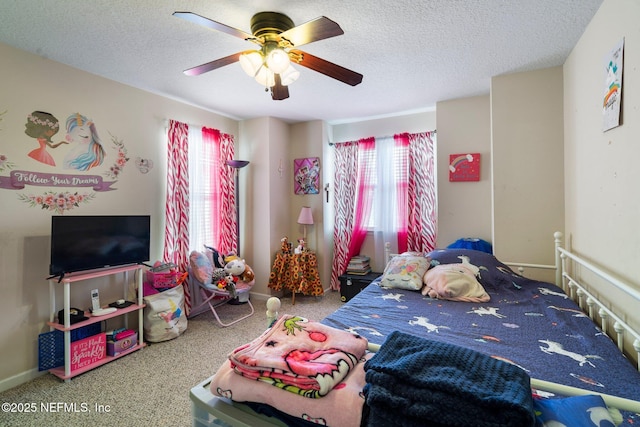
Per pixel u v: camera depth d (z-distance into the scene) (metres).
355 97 3.11
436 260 2.53
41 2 1.59
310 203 4.09
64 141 2.30
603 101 1.66
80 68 2.38
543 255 2.50
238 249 3.87
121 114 2.67
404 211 3.69
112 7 1.64
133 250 2.53
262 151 3.82
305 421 0.87
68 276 2.18
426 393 0.75
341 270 4.12
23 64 2.08
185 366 2.25
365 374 0.89
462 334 1.49
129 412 1.75
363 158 3.93
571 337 1.43
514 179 2.57
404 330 1.55
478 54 2.23
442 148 3.21
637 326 1.35
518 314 1.76
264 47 1.69
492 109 2.63
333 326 1.61
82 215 2.37
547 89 2.46
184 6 1.65
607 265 1.63
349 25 1.85
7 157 2.02
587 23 1.84
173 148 3.04
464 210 3.13
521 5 1.67
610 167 1.59
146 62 2.29
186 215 3.16
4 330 2.01
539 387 0.87
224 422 0.99
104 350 2.30
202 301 3.36
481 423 0.67
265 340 1.11
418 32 1.94
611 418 0.73
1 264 2.00
